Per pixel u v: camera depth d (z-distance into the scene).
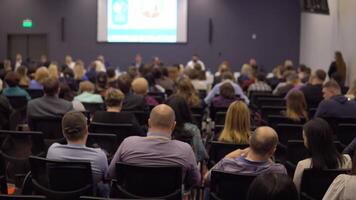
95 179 3.18
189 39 16.14
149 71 9.48
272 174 1.59
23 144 4.18
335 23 11.65
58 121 4.75
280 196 1.51
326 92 5.89
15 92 6.87
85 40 16.45
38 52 16.92
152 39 16.12
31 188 3.12
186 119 4.31
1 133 4.18
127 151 3.16
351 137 4.95
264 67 16.11
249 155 3.03
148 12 16.08
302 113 5.30
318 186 3.02
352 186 2.39
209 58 16.14
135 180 3.02
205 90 9.21
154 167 2.96
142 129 4.91
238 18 16.05
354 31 10.18
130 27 16.17
